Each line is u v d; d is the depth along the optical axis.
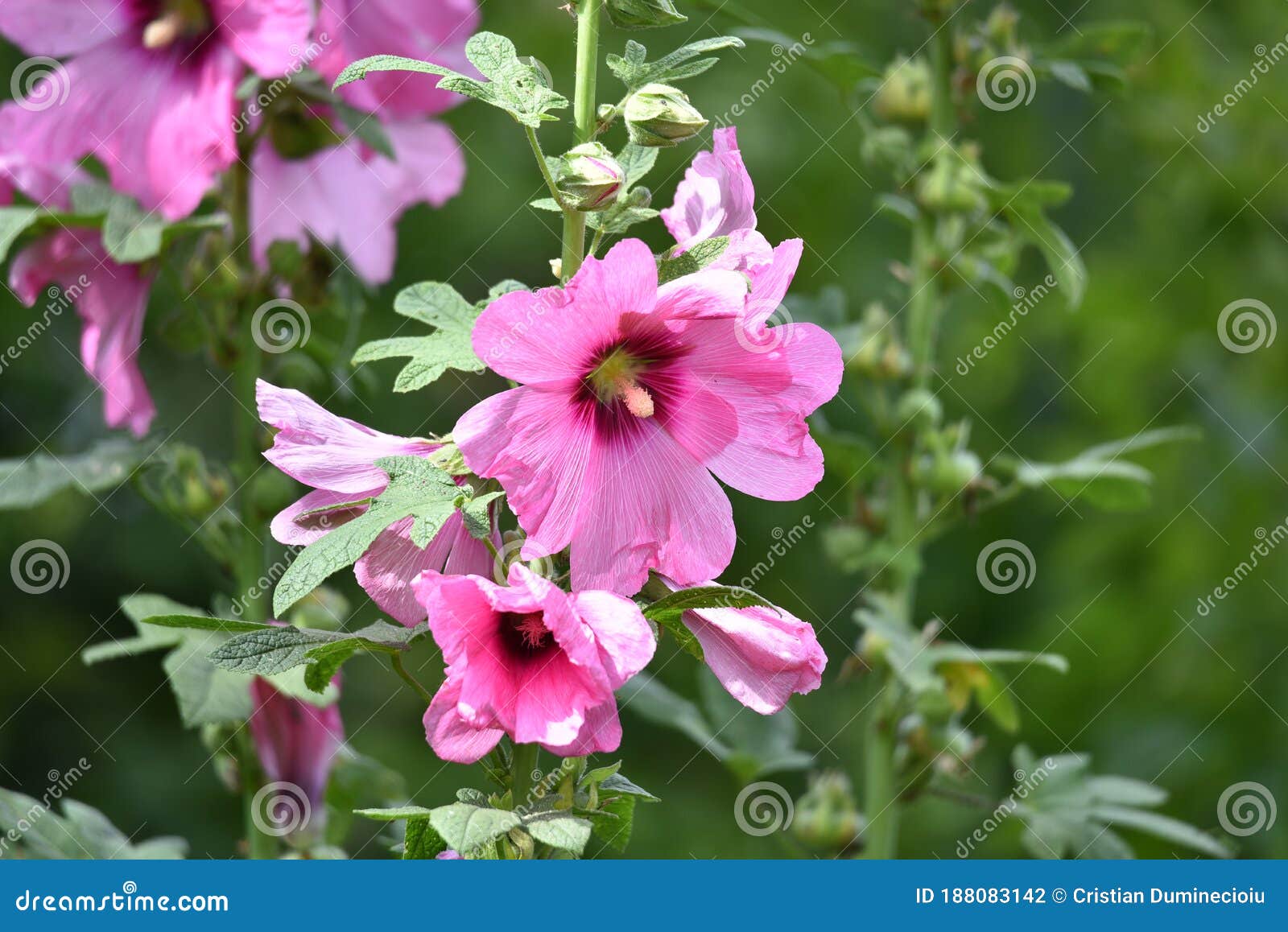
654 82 2.35
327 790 3.75
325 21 3.47
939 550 8.27
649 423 2.32
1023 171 8.21
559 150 7.29
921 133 4.36
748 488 2.33
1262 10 7.87
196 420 6.79
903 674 3.80
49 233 3.56
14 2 3.45
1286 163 7.65
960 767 4.02
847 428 6.09
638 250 2.09
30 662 7.14
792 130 7.62
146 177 3.43
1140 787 4.28
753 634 2.31
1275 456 7.61
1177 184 7.87
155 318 6.66
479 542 2.35
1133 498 4.26
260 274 3.62
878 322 4.21
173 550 7.23
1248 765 7.21
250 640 2.16
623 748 7.27
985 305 7.80
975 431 8.05
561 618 2.06
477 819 2.03
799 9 7.66
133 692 7.31
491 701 2.09
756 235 2.31
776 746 4.21
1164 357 7.77
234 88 3.44
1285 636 7.41
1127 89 4.31
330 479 2.25
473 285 7.20
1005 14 4.23
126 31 3.49
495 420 2.21
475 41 2.26
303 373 3.77
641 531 2.28
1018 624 8.21
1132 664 7.48
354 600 5.83
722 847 7.04
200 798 7.18
